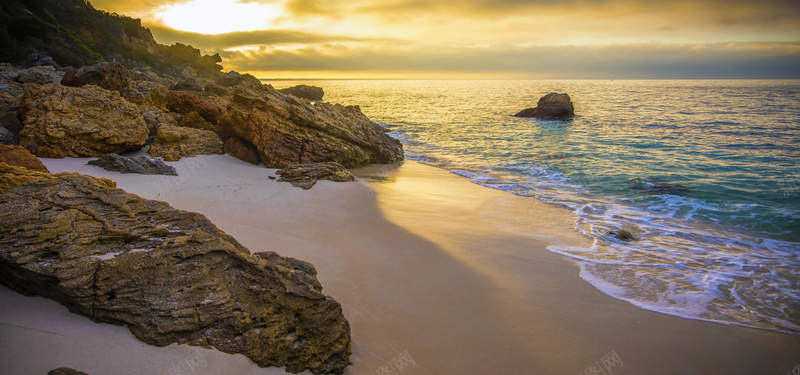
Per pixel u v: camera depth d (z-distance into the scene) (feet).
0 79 91.91
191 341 16.43
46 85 57.67
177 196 41.68
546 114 168.25
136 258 17.60
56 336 15.46
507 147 98.07
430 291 26.86
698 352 22.07
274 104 64.85
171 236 19.21
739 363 21.30
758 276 31.07
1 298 16.79
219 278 18.22
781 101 252.83
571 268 31.86
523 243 36.83
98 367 14.70
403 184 59.52
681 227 42.32
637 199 52.90
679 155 83.35
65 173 21.49
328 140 67.97
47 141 50.14
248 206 40.93
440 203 49.34
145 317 16.25
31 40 173.78
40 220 17.66
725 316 25.62
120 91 73.05
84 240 17.51
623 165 74.28
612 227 42.16
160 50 361.51
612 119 160.86
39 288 16.92
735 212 47.16
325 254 31.27
